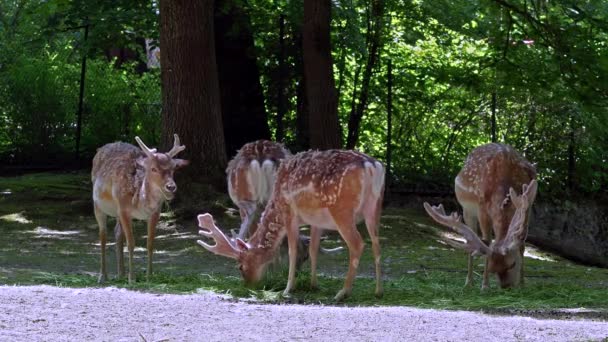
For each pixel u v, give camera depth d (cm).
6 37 2439
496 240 1093
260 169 1158
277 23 2130
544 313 914
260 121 2152
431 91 2128
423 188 2025
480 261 1434
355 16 2084
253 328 743
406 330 747
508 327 775
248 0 2122
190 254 1431
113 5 2017
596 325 804
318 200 974
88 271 1223
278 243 1025
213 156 1748
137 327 739
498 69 1872
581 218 1986
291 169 1008
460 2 2097
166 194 1041
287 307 877
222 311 830
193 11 1728
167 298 909
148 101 2264
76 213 1723
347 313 836
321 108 1839
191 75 1734
